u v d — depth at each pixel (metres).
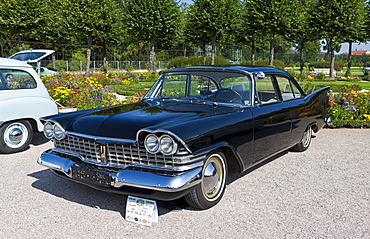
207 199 3.75
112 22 33.41
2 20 27.86
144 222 3.45
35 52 7.99
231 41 39.78
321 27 30.45
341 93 9.64
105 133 3.60
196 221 3.57
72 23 30.88
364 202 4.09
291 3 31.62
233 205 3.97
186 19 38.38
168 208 3.66
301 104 5.60
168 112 4.01
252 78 4.53
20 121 6.15
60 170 3.86
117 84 22.16
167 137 3.20
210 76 4.69
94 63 43.31
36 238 3.22
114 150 3.57
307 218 3.66
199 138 3.42
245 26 33.59
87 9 30.77
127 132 3.50
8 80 6.21
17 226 3.45
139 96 11.14
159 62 53.88
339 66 58.88
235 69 4.58
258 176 4.99
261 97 4.75
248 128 4.18
